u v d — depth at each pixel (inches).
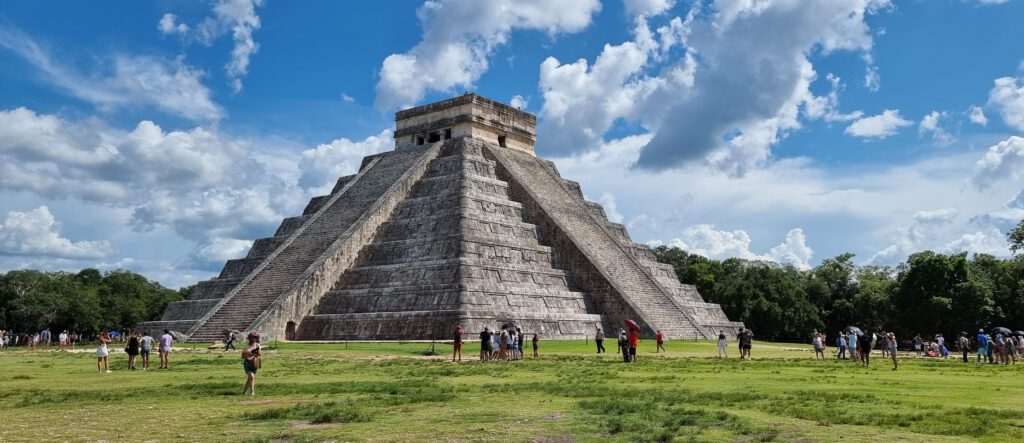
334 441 647.8
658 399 905.5
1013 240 3464.6
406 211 3120.1
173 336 2519.7
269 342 2452.0
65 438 668.1
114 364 1615.4
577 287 2888.8
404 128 3745.1
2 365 1621.6
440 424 725.9
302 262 2876.5
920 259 3422.7
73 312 3996.1
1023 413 770.8
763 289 3772.1
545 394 965.2
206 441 650.8
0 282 4165.8
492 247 2751.0
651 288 2918.3
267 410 810.8
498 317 2461.9
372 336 2536.9
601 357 1809.8
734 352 2158.0
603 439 646.5
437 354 1920.5
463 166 3240.7
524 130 3747.5
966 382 1164.5
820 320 3821.4
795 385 1097.4
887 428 694.5
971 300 3243.1
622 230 3555.6
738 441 636.7
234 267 3225.9
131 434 685.9
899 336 3924.7
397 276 2701.8
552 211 3176.7
